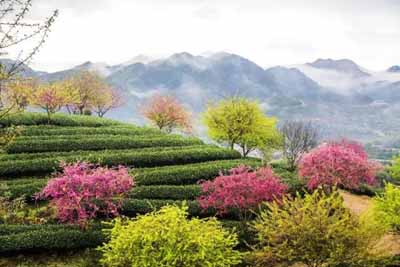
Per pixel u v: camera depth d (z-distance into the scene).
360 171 29.61
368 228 18.08
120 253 17.73
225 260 17.55
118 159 34.34
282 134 50.25
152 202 28.12
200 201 25.94
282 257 17.61
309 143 47.97
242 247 25.34
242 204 24.61
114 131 43.56
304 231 17.25
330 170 29.45
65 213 23.55
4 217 25.34
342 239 17.12
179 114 64.12
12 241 22.88
